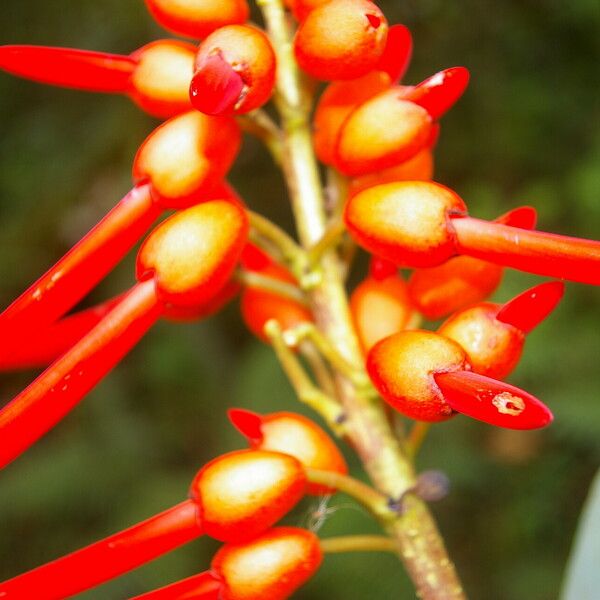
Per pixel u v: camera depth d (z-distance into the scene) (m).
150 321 0.26
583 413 0.49
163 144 0.26
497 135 0.65
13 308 0.26
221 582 0.26
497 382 0.25
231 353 0.64
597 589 0.27
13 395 0.71
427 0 0.61
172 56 0.27
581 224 0.59
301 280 0.28
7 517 0.54
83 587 0.26
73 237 0.66
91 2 0.62
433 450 0.52
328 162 0.28
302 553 0.26
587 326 0.52
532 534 0.54
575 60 0.65
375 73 0.27
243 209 0.26
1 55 0.27
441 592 0.27
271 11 0.28
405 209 0.26
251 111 0.26
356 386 0.27
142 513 0.53
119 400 0.60
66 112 0.66
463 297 0.27
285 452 0.27
